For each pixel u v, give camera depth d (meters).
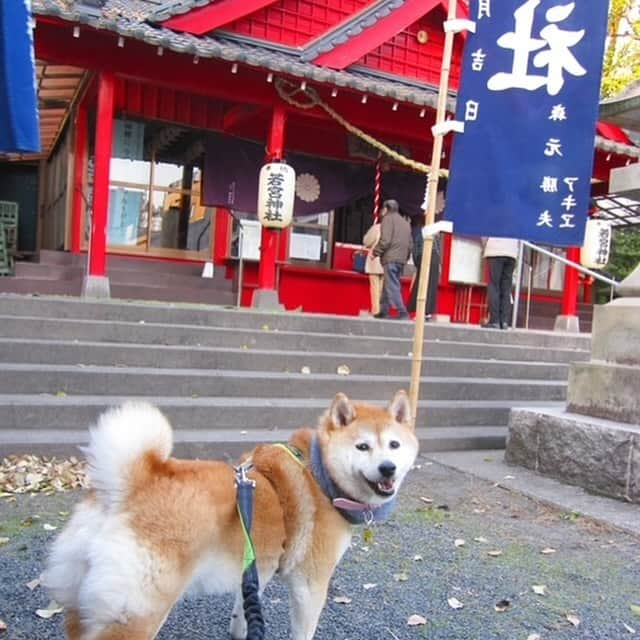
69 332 7.09
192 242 12.52
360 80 10.02
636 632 3.39
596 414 6.13
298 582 2.80
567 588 3.87
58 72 10.87
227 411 6.56
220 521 2.51
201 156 12.41
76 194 11.73
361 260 13.87
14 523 4.30
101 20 8.28
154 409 2.68
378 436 2.89
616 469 5.53
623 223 15.12
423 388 7.83
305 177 12.89
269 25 10.83
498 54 5.78
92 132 11.73
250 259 12.54
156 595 2.34
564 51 5.73
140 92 11.34
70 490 5.00
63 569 2.43
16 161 16.66
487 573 4.02
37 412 5.85
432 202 5.71
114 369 6.69
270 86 10.11
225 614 3.41
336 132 12.55
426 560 4.17
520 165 5.80
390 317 10.74
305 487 2.83
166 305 8.20
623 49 19.38
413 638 3.22
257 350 7.69
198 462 2.73
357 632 3.25
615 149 11.88
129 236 12.05
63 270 11.07
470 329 9.51
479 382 8.17
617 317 6.21
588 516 5.05
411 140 12.16
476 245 14.32
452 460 6.66
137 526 2.38
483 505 5.32
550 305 15.99
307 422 6.87
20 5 3.70
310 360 7.78
